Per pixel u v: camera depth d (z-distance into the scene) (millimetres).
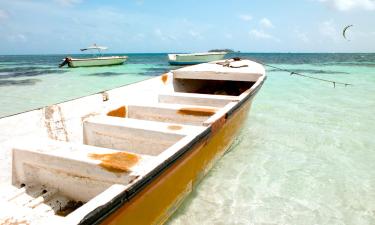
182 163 2789
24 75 24250
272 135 6477
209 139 3449
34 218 1860
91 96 4191
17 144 3088
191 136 2941
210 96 5086
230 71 6254
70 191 2695
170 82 6328
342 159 5207
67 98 13258
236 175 4516
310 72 24406
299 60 52719
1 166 2912
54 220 1609
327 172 4688
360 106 9695
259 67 6992
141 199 2225
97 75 23266
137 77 21828
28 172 2900
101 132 3650
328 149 5676
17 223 1792
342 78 19391
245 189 4102
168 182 2635
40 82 18969
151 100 5586
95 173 2447
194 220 3375
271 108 9344
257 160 5102
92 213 1667
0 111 10742
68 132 3734
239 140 5867
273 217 3494
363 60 52781
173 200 2912
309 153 5461
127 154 2613
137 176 2115
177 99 5223
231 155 5297
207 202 3760
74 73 24875
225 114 3838
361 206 3742
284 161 5082
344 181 4391
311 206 3736
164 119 4438
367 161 5121
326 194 4023
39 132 3406
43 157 2707
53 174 2734
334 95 11992
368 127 7145
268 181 4352
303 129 6957
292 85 15320
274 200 3854
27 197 2676
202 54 25984
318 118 8016
